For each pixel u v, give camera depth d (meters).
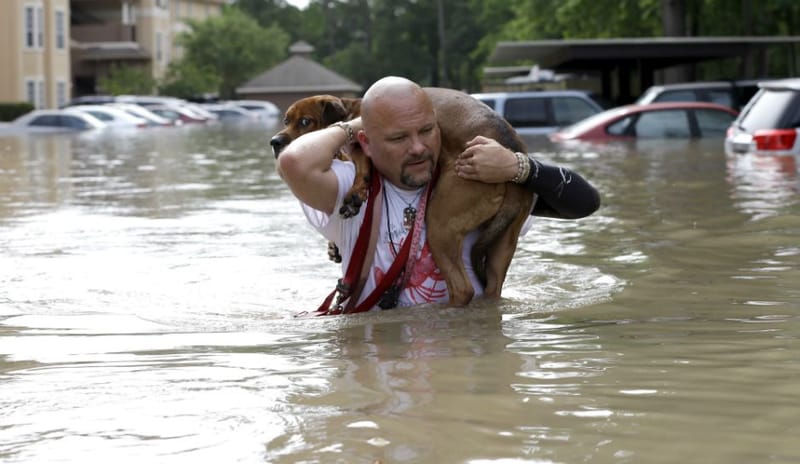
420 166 4.63
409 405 3.17
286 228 8.44
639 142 16.95
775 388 3.30
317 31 129.62
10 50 50.28
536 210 5.10
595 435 2.85
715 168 12.01
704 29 32.31
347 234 4.85
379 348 4.04
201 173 15.37
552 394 3.28
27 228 8.63
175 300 5.46
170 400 3.29
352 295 4.90
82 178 14.55
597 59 24.66
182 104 52.84
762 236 7.02
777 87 13.33
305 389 3.39
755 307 4.78
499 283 4.96
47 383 3.57
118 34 65.44
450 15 98.50
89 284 5.96
